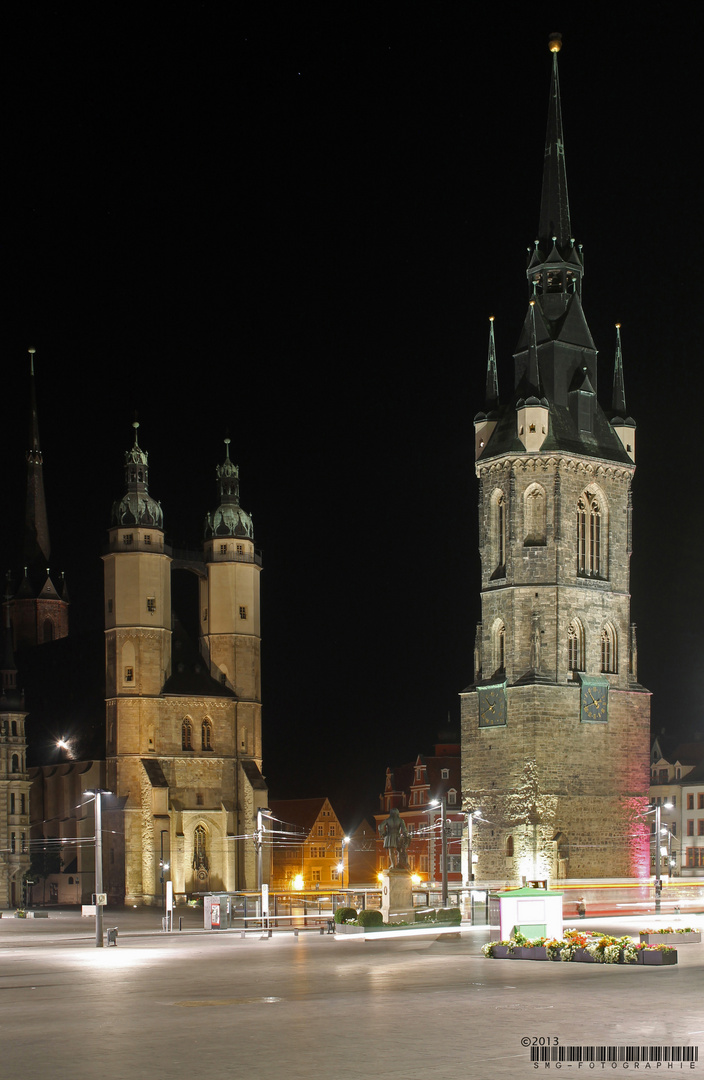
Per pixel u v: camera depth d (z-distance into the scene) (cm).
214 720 16712
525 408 13550
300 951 7444
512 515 13538
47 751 17762
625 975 5375
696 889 13875
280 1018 4259
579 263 14225
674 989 4794
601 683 13488
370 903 13062
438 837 18550
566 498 13525
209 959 6981
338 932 9119
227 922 10469
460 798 18825
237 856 16612
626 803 13525
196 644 17712
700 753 17012
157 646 16388
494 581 13725
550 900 6669
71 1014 4538
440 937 8462
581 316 14188
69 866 16825
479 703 13588
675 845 16738
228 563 17288
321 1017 4253
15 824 17238
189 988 5347
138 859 15900
